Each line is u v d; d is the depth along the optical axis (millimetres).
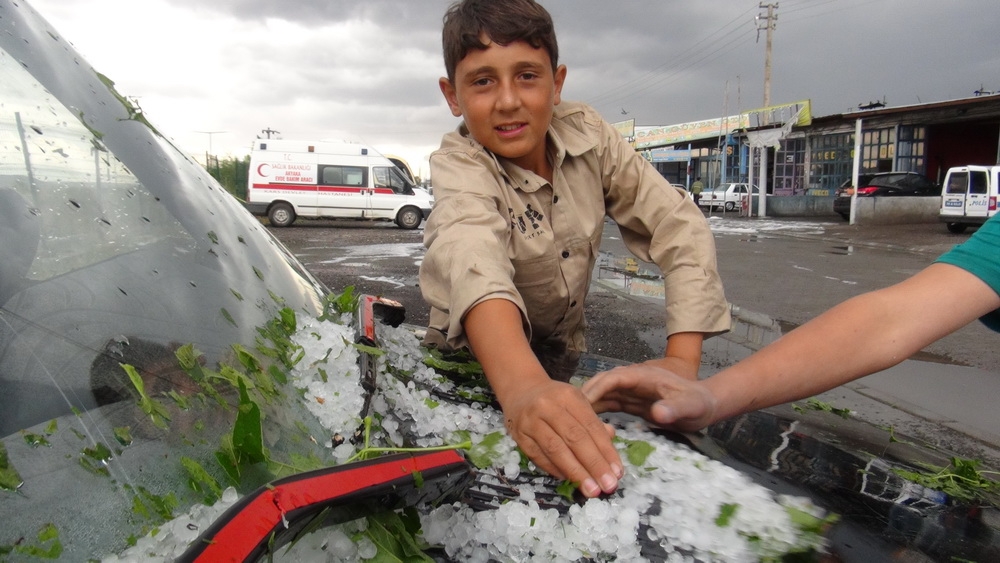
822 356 1219
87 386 738
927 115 22562
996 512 1025
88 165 986
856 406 3799
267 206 18875
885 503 1004
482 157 1648
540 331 1936
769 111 26109
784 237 16609
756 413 1393
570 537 825
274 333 1021
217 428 789
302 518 667
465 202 1483
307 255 11289
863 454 1229
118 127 1130
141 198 1032
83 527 626
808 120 24375
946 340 5582
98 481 665
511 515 846
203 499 703
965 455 3033
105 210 954
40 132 953
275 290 1161
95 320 811
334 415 939
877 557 837
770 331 5586
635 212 1854
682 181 38156
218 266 1056
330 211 19109
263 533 625
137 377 746
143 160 1120
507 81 1597
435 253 1388
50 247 853
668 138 34875
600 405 1197
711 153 36750
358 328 1215
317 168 18984
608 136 1871
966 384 4297
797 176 32031
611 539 823
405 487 778
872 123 23828
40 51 1087
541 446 962
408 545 774
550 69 1663
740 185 32219
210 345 891
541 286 1804
